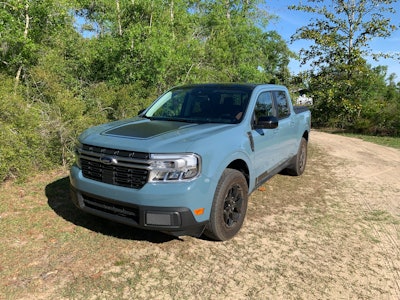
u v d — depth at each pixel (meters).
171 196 3.26
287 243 4.00
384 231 4.48
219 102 4.71
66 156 6.52
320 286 3.21
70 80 9.63
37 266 3.31
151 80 10.88
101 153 3.58
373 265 3.63
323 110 21.52
